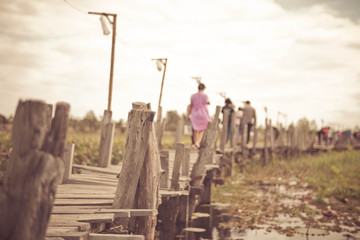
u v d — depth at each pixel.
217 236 6.56
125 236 3.43
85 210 4.05
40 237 2.03
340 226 7.45
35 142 2.04
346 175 15.94
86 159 10.58
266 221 7.72
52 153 2.09
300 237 6.59
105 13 8.60
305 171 17.19
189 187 7.27
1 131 18.55
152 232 4.55
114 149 12.28
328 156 22.38
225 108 14.87
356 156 21.56
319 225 7.46
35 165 2.01
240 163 16.44
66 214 3.91
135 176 4.18
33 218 1.98
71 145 6.43
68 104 2.16
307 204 9.79
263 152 19.62
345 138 32.47
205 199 9.66
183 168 7.54
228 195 11.02
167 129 40.03
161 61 12.59
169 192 5.77
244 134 16.66
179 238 6.38
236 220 7.77
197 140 10.19
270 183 13.88
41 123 2.05
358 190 11.30
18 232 1.95
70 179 6.33
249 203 9.67
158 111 12.49
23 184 1.99
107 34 8.52
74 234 3.14
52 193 2.08
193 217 7.98
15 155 2.07
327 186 12.30
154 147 4.46
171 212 6.27
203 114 10.06
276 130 25.53
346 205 9.77
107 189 5.66
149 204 4.33
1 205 2.00
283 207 9.23
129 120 4.21
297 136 25.23
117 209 4.11
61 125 2.12
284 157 23.16
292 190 12.23
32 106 2.04
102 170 7.61
